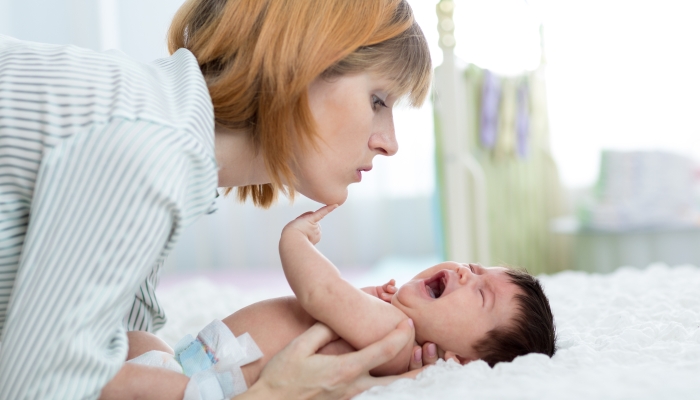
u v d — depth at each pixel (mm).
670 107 3842
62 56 799
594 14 3885
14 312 687
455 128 2246
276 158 901
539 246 3504
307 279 941
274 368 851
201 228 3562
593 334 1105
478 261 2299
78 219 696
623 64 3883
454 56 2244
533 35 3424
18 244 786
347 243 3795
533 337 1035
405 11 1001
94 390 707
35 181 756
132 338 1000
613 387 739
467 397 740
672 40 3816
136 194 698
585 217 3422
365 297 952
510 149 2986
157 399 809
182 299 1829
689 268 1726
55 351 672
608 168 3404
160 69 899
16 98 760
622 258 3332
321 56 882
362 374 894
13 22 2771
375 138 997
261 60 884
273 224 3631
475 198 2303
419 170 4004
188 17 993
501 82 2889
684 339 990
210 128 806
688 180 3410
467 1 2725
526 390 749
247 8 902
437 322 1041
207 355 937
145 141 709
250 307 1022
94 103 743
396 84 975
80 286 685
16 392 676
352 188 3863
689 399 704
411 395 790
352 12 912
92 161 708
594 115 3945
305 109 887
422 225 4129
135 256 702
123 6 3148
